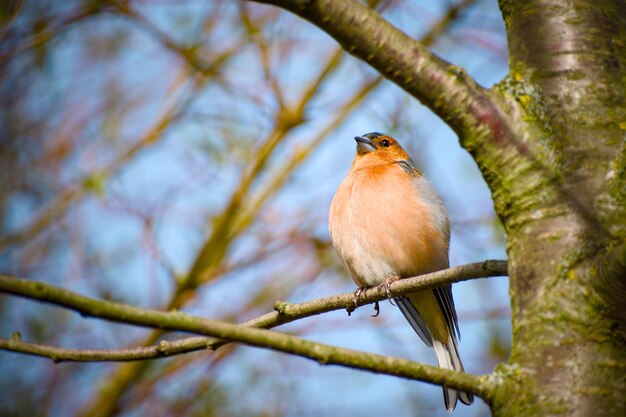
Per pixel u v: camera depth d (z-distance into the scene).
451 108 5.18
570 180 5.10
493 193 5.28
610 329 4.73
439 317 10.27
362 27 4.97
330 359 4.60
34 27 13.59
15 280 4.36
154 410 13.78
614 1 5.74
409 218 10.07
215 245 14.28
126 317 4.48
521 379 4.75
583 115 5.30
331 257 14.54
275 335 4.61
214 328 4.57
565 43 5.53
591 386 4.63
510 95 5.32
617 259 4.54
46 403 14.23
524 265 5.04
